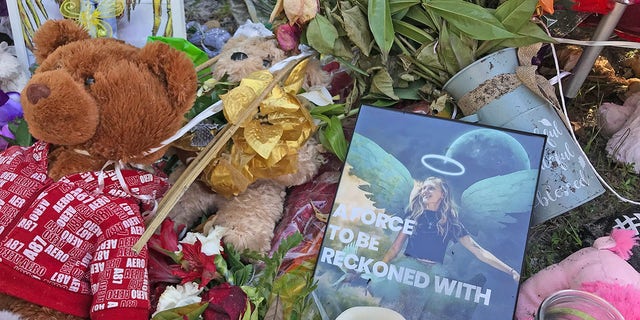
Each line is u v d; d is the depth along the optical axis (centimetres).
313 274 85
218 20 146
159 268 86
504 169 88
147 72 80
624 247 93
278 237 99
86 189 82
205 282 83
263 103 93
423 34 103
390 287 84
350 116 111
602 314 75
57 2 120
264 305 83
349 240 87
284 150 94
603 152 119
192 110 99
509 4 96
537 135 89
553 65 131
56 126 74
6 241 78
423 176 89
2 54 120
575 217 106
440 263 85
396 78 110
